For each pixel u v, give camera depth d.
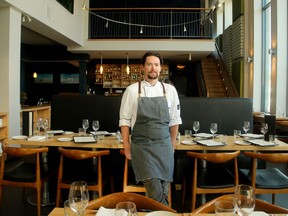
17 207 3.45
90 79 12.73
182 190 3.66
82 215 1.33
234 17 9.85
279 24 6.80
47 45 11.09
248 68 8.77
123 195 1.74
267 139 3.69
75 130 4.63
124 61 12.41
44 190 3.63
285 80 6.83
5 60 5.70
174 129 2.60
